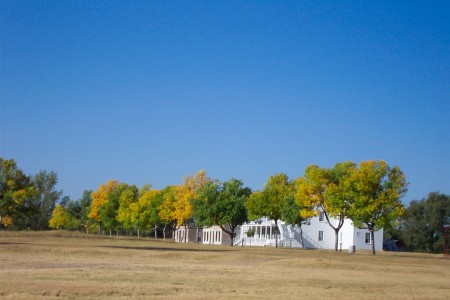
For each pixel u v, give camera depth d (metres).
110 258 46.53
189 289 24.17
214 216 103.06
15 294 20.55
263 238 109.38
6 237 88.50
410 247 129.88
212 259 47.62
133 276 29.27
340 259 51.62
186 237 133.88
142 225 128.38
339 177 78.06
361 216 73.06
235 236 123.56
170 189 127.00
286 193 93.50
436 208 126.94
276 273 34.50
